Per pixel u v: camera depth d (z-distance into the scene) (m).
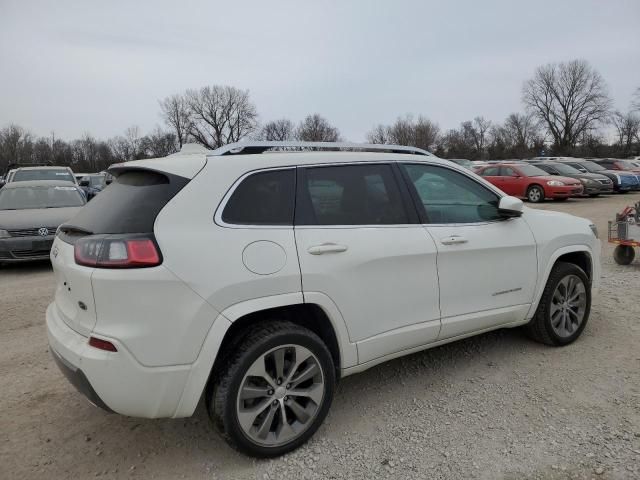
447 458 2.83
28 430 3.23
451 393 3.57
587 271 4.61
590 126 81.88
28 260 8.40
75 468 2.83
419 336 3.40
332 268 2.94
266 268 2.73
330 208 3.10
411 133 90.50
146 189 2.71
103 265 2.48
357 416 3.30
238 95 84.81
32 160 81.50
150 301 2.46
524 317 4.05
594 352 4.17
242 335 2.77
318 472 2.75
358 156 3.33
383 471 2.74
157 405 2.55
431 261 3.40
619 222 7.30
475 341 4.50
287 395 2.87
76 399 3.64
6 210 9.25
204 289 2.56
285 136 89.81
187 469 2.81
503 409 3.33
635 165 29.97
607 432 3.01
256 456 2.81
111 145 83.75
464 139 92.19
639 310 5.20
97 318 2.51
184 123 83.69
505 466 2.74
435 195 3.62
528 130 87.50
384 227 3.26
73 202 9.91
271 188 2.92
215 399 2.68
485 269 3.71
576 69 80.81
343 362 3.08
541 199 19.22
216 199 2.73
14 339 4.89
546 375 3.78
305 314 3.08
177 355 2.53
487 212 3.90
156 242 2.51
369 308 3.12
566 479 2.62
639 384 3.58
